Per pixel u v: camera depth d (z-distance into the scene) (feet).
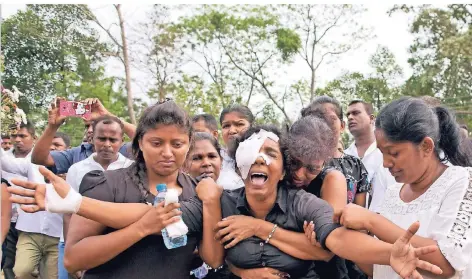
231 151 11.22
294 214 10.61
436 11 96.99
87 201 9.82
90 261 9.99
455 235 8.87
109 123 19.38
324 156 11.00
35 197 9.55
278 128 11.00
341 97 108.78
